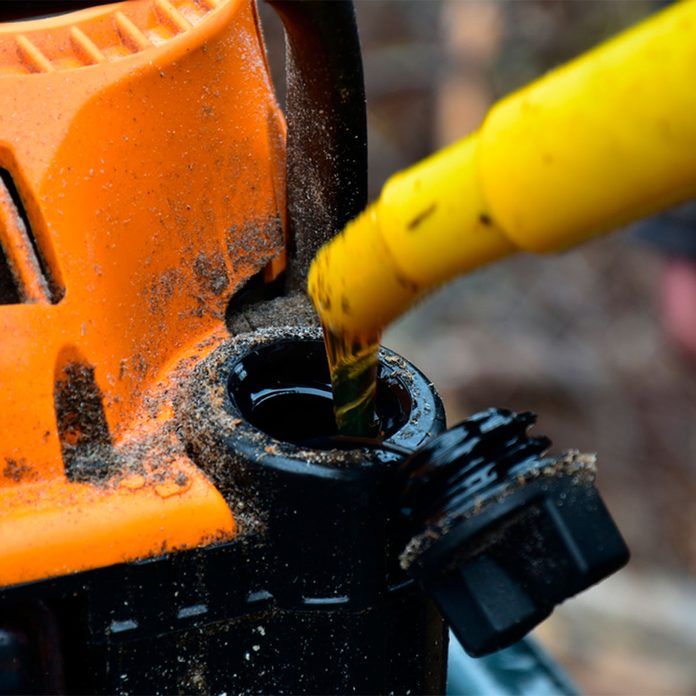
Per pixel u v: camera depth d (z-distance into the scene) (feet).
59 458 1.56
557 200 1.34
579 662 4.88
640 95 1.31
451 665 2.26
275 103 1.78
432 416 1.60
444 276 1.42
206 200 1.71
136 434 1.61
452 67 9.18
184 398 1.62
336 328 1.51
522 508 1.48
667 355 7.63
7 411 1.55
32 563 1.53
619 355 7.69
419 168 1.42
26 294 1.59
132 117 1.65
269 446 1.55
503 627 1.50
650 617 5.14
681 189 1.33
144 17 1.73
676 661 4.97
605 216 1.34
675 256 5.63
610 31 9.21
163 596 1.55
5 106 1.62
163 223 1.67
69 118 1.62
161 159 1.67
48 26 1.70
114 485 1.56
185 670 1.59
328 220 1.70
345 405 1.57
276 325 1.73
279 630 1.59
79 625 1.56
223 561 1.56
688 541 6.46
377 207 1.43
